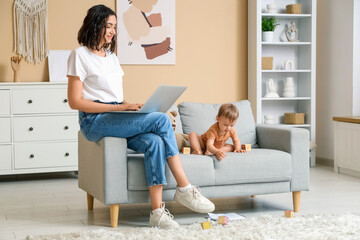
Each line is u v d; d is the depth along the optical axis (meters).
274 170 2.90
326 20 5.09
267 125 3.36
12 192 3.77
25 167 4.21
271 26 4.91
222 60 5.04
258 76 4.86
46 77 4.55
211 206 2.63
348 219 2.65
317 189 3.72
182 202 2.63
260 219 2.70
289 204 3.22
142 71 4.80
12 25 4.45
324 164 5.13
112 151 2.59
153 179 2.54
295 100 5.25
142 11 4.74
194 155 2.84
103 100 2.62
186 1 4.90
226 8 5.03
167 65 4.88
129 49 4.73
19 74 4.48
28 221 2.81
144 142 2.56
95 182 2.75
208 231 2.44
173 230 2.48
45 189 3.88
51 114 4.25
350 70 4.72
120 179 2.61
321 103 5.21
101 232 2.45
